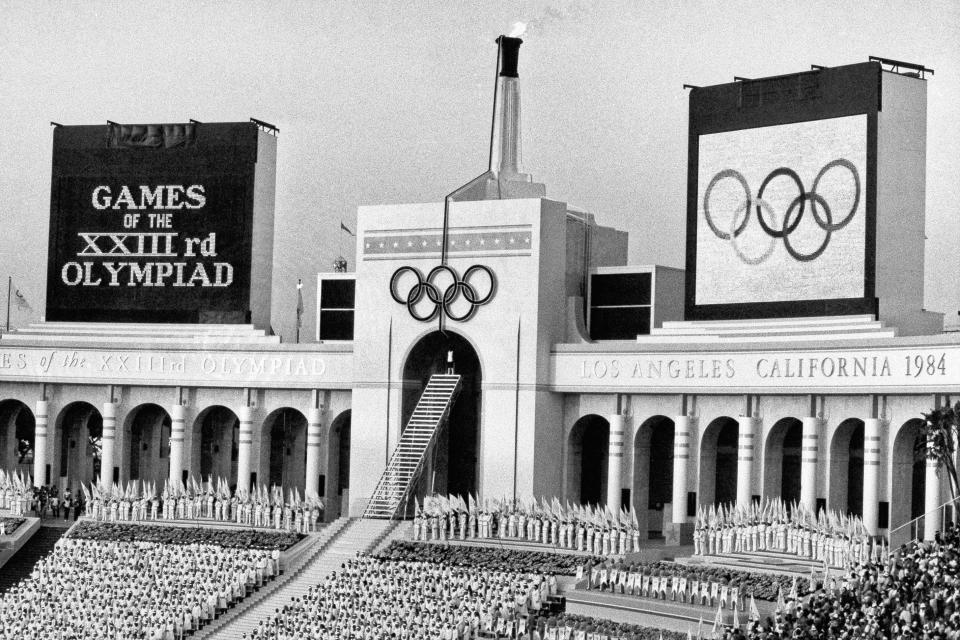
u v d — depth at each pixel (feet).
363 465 501.56
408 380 501.56
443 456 506.89
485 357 487.20
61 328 544.62
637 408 473.26
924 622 293.23
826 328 433.89
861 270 429.79
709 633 351.67
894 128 435.12
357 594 411.13
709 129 459.32
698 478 459.32
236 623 428.15
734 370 448.65
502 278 485.97
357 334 504.84
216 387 530.68
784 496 465.47
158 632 417.69
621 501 474.49
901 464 418.51
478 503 469.98
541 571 409.28
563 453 487.20
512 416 482.28
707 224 459.32
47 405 546.26
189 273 531.50
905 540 361.92
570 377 481.46
